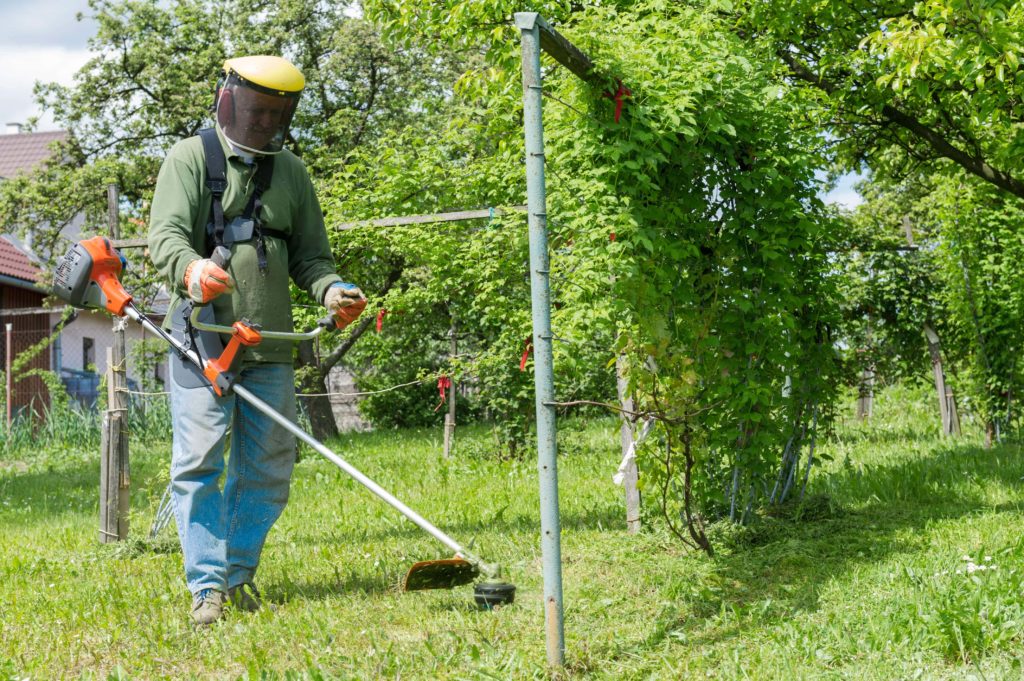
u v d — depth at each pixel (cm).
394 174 998
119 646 376
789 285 559
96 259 430
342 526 685
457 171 980
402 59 2122
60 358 2414
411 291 1044
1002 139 881
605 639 359
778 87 566
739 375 561
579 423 1441
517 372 1148
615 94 496
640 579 457
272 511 448
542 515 329
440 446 1551
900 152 1041
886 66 721
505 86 680
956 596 373
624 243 504
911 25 586
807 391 625
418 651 345
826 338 630
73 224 2378
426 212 1009
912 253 1238
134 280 1773
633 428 485
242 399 440
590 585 446
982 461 864
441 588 391
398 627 382
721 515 581
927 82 685
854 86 891
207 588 411
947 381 1181
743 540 540
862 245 1228
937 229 1159
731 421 561
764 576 466
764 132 550
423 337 1962
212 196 428
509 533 600
